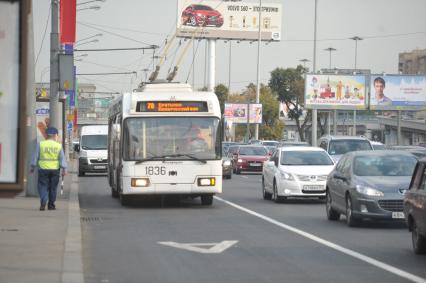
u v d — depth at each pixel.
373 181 36.22
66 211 42.69
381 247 29.62
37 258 25.67
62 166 43.25
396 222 39.16
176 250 28.91
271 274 23.44
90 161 94.19
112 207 48.94
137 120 46.81
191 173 46.75
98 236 33.41
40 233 32.66
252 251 28.59
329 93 144.12
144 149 46.59
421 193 26.58
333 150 68.69
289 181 51.06
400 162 38.47
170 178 46.59
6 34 17.16
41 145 42.94
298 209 47.41
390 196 35.28
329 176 41.34
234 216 42.75
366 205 35.53
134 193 46.47
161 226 37.47
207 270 24.25
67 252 27.11
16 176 17.27
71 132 138.00
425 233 26.09
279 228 36.50
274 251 28.56
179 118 47.00
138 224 38.47
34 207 44.94
